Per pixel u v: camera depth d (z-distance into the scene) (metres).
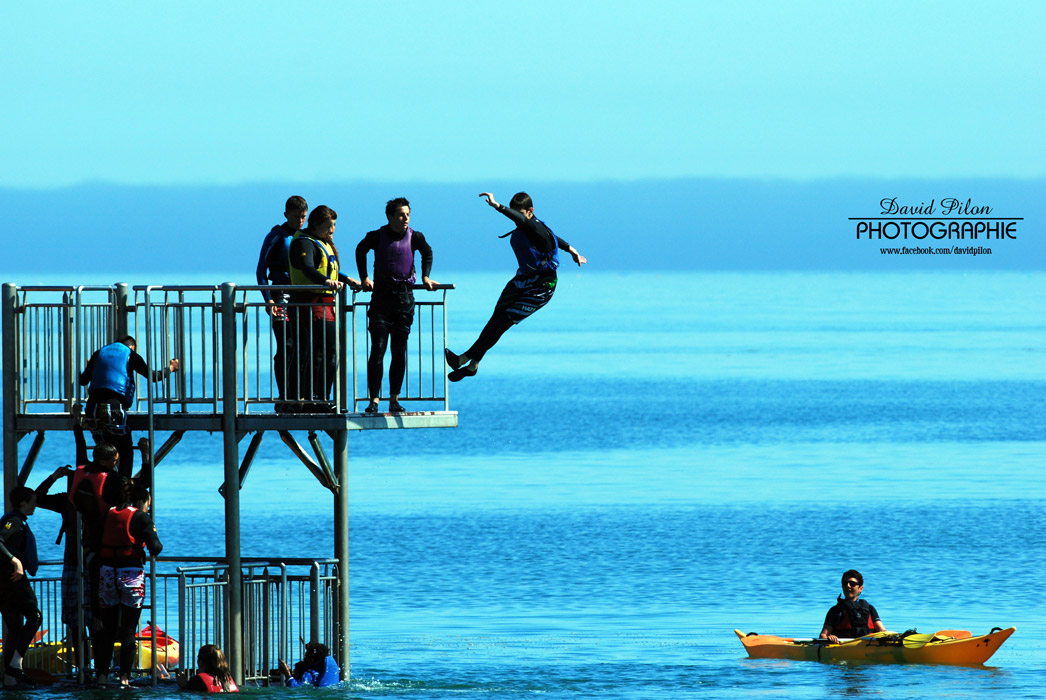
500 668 74.94
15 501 57.94
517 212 59.34
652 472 196.62
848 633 79.81
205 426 59.28
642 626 90.75
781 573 114.44
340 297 58.38
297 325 58.19
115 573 57.31
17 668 57.69
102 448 57.41
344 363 58.81
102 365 58.16
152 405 58.75
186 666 61.91
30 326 60.91
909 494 169.62
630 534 137.12
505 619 93.62
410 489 175.38
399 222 60.16
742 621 93.00
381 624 91.50
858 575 80.38
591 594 104.38
